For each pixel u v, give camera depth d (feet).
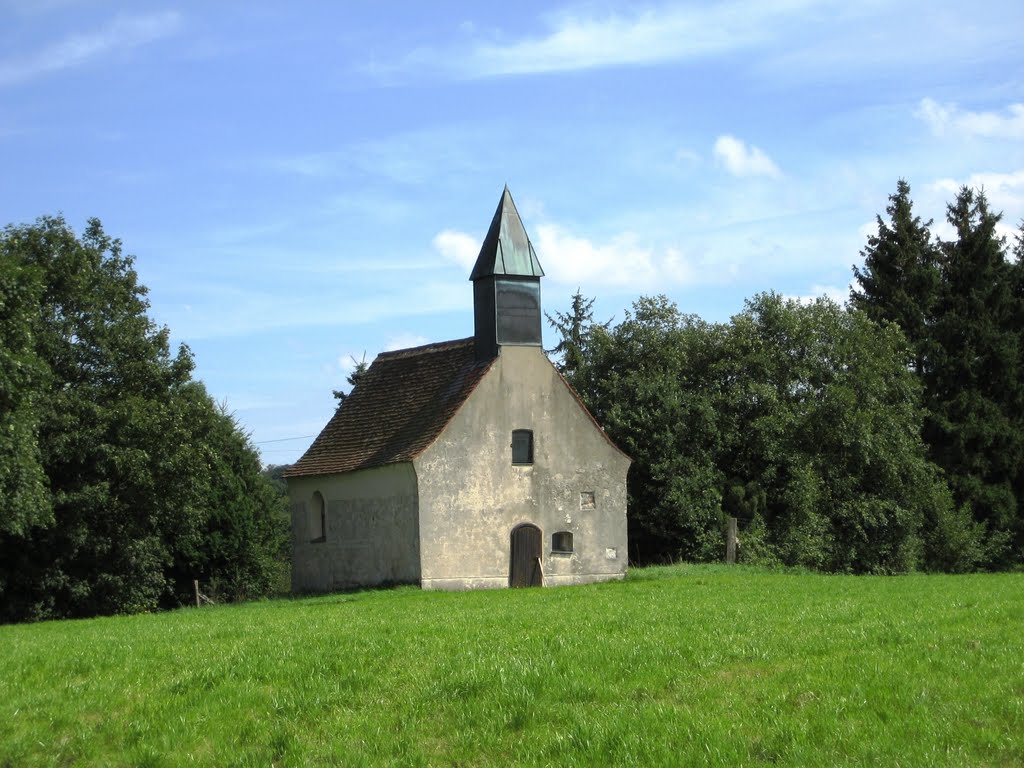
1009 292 218.18
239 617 99.96
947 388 213.46
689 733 44.34
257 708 52.95
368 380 167.12
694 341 188.14
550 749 44.75
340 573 151.02
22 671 63.26
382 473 142.41
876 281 221.25
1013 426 209.87
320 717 51.13
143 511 151.12
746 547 165.78
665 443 173.78
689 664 56.34
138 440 145.48
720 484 175.94
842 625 69.51
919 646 59.36
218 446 202.69
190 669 61.26
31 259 148.46
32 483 122.72
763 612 78.89
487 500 138.82
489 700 50.83
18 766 48.29
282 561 229.86
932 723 44.29
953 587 104.06
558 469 144.36
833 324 184.24
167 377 155.12
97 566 150.82
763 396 176.86
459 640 66.59
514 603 98.68
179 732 50.34
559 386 145.79
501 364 142.00
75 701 55.42
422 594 122.52
